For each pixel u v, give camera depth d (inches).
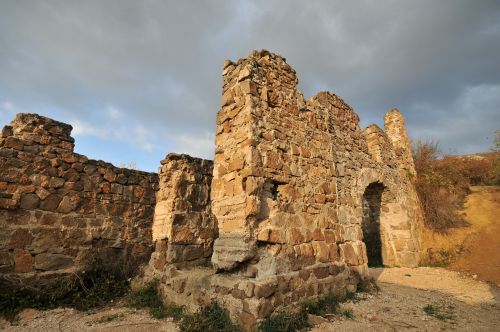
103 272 248.1
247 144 178.7
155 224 262.5
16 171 228.5
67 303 213.0
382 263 405.4
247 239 163.5
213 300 169.9
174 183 247.3
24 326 173.2
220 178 195.5
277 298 158.2
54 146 253.4
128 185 295.9
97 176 275.1
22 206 226.5
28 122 245.4
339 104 297.6
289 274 172.4
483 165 567.5
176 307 193.6
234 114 198.5
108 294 228.2
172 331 162.4
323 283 195.2
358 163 303.7
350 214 245.6
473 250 374.6
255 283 152.6
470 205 470.6
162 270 229.5
